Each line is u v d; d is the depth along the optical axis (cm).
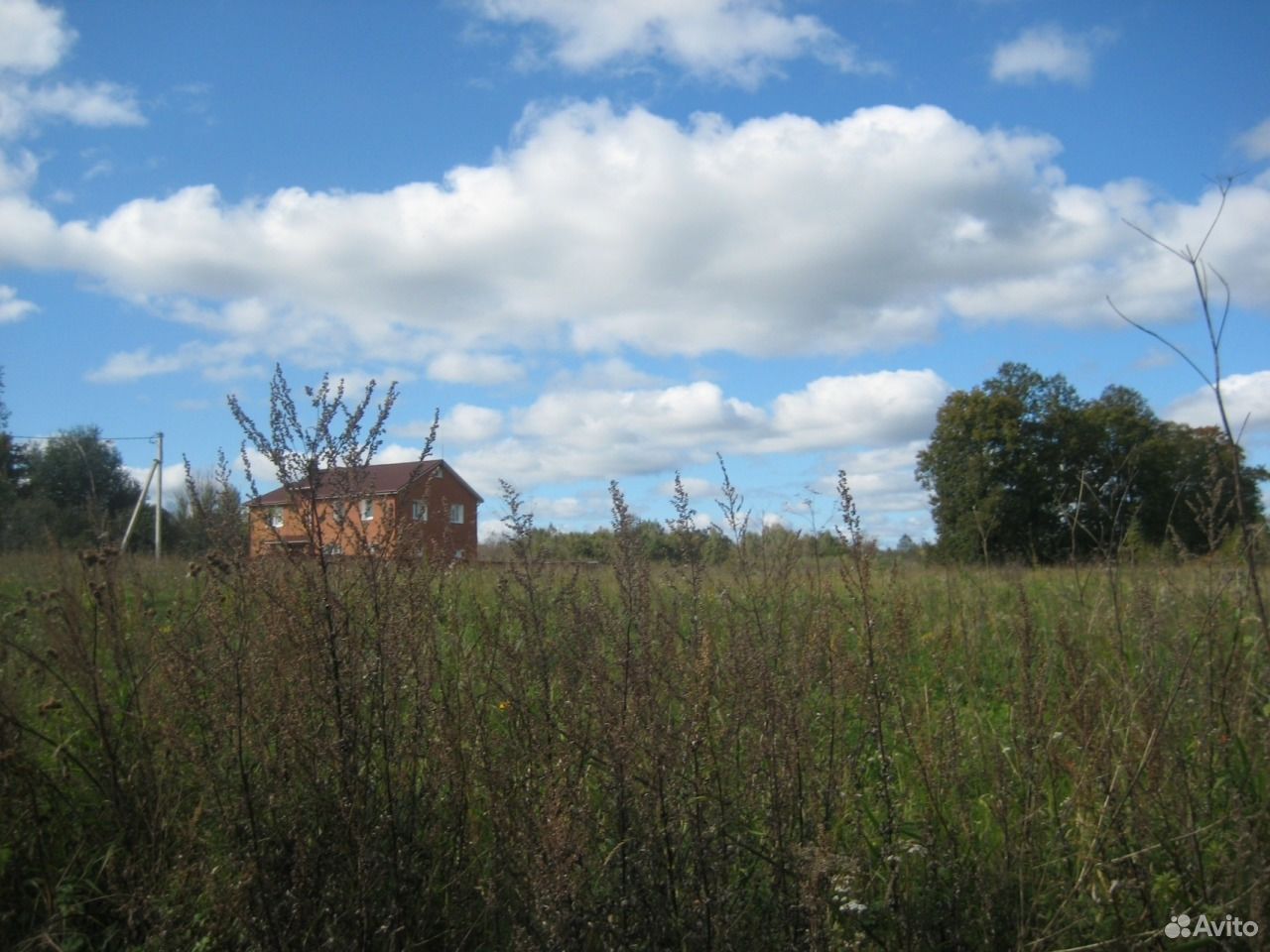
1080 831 339
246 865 309
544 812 304
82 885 352
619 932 293
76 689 415
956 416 3606
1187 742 367
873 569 478
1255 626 399
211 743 341
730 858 314
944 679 422
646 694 319
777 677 343
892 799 364
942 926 318
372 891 306
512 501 362
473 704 352
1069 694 388
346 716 319
